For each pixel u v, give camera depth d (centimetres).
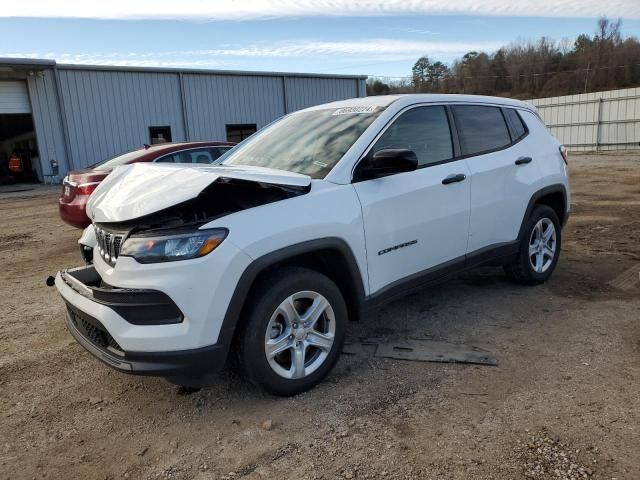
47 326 468
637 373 334
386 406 312
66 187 718
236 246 288
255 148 427
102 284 324
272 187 321
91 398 339
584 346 376
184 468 266
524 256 491
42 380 366
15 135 2392
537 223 499
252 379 310
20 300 547
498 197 450
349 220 336
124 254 290
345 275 345
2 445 292
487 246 451
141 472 265
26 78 1991
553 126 3300
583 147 3134
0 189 1942
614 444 264
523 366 352
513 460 256
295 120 448
